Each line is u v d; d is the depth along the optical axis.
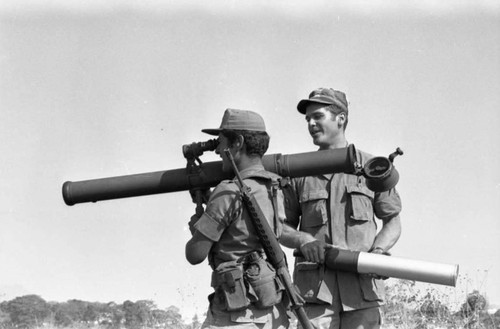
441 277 6.17
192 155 5.55
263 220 5.12
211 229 5.13
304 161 5.72
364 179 6.69
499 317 9.55
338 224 6.64
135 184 5.70
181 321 11.40
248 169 5.32
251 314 5.12
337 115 6.82
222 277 5.11
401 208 6.75
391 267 6.29
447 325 9.48
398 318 9.59
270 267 5.16
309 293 6.54
